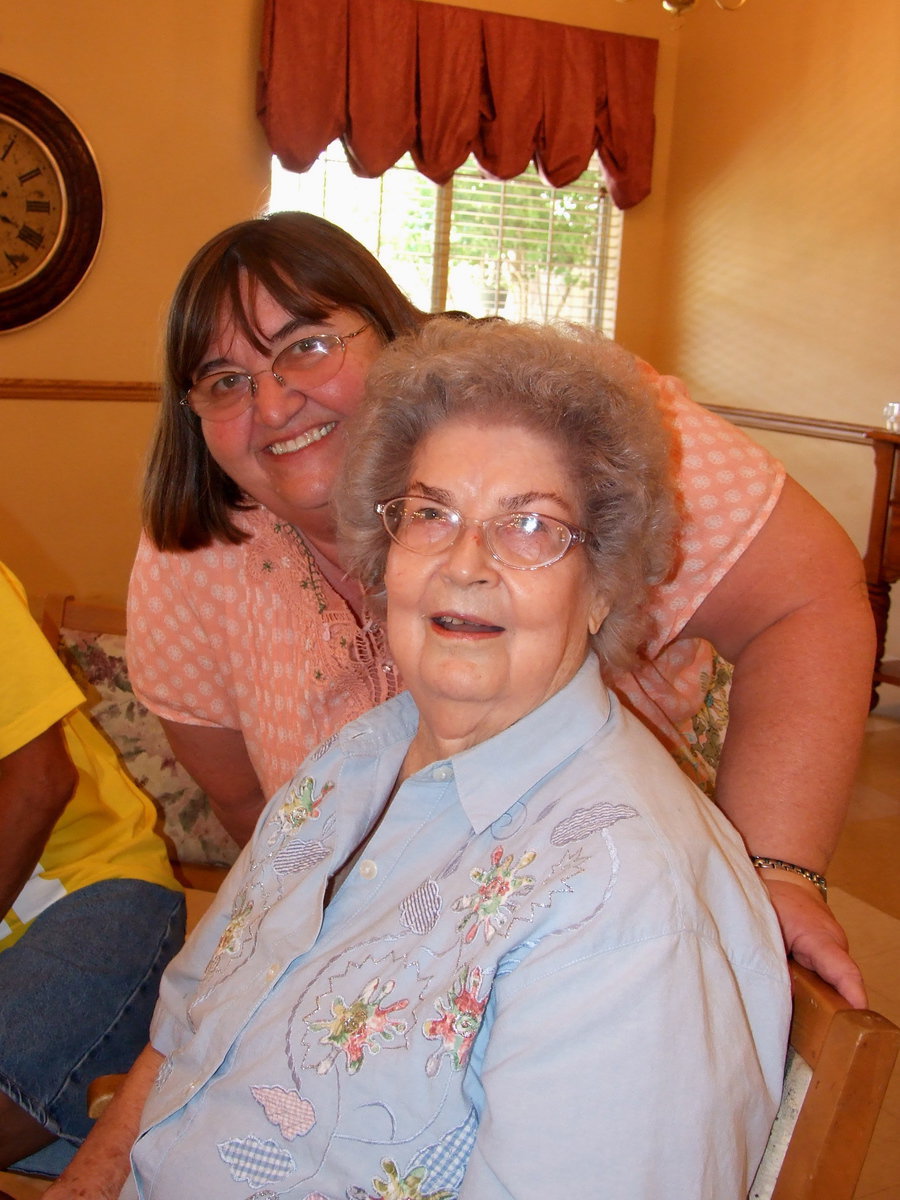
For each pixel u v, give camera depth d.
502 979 0.82
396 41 5.00
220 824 2.08
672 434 1.12
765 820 1.07
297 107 4.87
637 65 5.59
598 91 5.52
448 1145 0.82
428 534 0.96
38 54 4.47
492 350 0.98
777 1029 0.83
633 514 0.97
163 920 1.59
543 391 0.95
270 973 0.98
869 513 4.80
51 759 1.39
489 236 5.72
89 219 4.62
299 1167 0.87
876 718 4.49
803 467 5.17
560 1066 0.75
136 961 1.51
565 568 0.94
